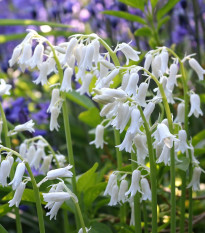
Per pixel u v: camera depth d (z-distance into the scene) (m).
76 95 4.12
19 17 6.88
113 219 3.74
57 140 5.18
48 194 2.23
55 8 6.14
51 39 5.74
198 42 4.95
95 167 2.97
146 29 4.16
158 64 2.69
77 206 2.29
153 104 2.51
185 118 2.94
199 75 2.87
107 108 2.33
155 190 2.52
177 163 2.91
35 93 6.14
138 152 2.62
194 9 5.05
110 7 5.79
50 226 4.16
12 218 4.41
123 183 2.74
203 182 4.61
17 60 2.79
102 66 2.69
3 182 2.39
